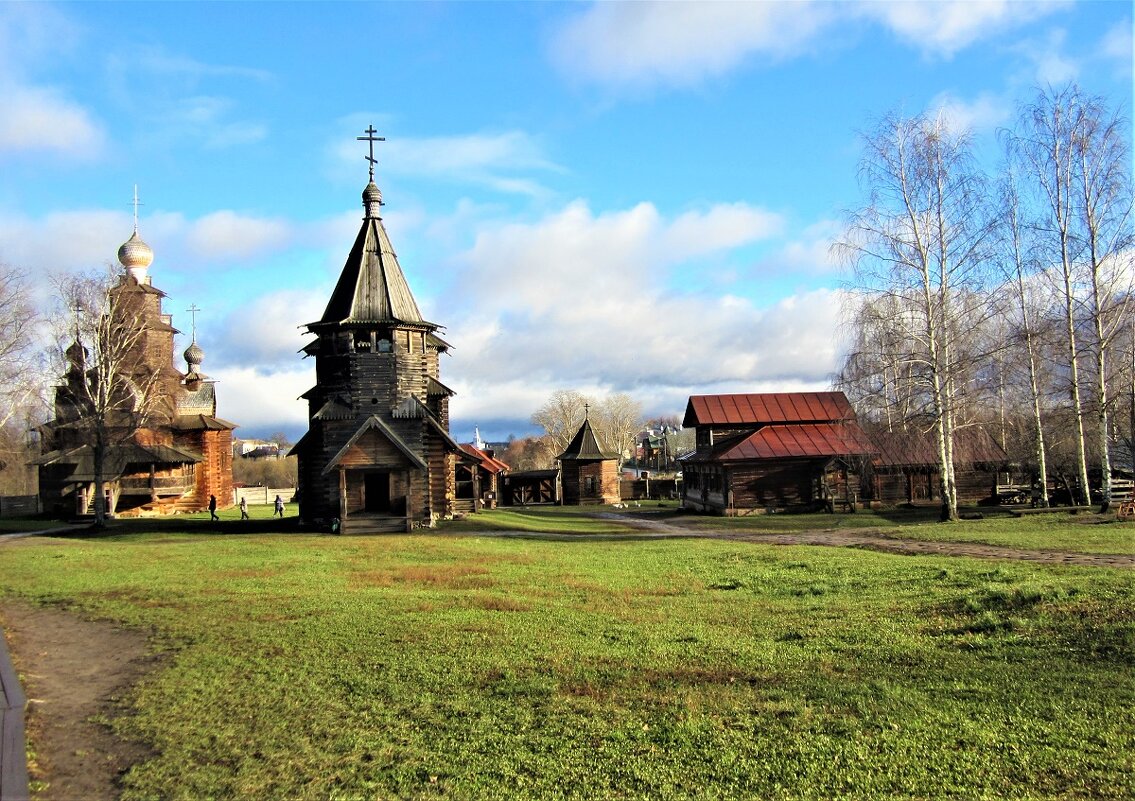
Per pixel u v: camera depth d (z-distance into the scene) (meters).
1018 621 13.12
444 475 42.44
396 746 9.12
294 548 30.53
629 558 26.30
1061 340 38.38
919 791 7.42
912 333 36.78
